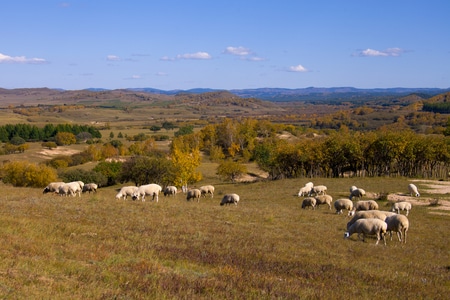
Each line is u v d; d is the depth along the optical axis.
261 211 33.91
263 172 114.25
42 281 11.34
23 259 13.15
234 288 12.64
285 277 14.88
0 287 10.32
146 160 77.00
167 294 11.41
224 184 86.94
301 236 24.12
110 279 12.28
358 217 26.83
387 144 81.38
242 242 20.66
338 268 17.05
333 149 85.12
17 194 38.31
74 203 30.27
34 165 77.00
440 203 45.91
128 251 16.42
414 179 72.00
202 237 20.98
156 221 24.62
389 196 52.12
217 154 133.38
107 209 28.16
